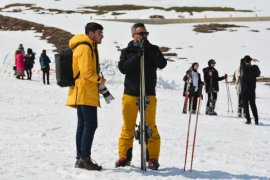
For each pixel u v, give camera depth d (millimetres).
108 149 11453
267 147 13883
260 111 27016
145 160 8820
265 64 60875
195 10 113062
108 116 19562
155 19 96750
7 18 84562
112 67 40781
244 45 71312
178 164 9859
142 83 8617
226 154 11953
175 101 28891
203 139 14609
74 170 8578
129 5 115250
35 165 9016
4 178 7848
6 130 13938
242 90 20328
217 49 68875
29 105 21500
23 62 38656
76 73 8531
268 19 97625
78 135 8867
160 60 8797
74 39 8547
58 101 23984
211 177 8531
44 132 13852
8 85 31922
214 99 23641
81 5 113250
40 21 83750
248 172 9484
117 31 79188
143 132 8672
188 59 63156
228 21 96188
